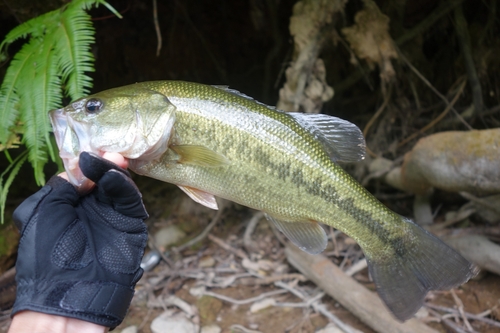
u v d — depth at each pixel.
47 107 0.49
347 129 0.39
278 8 0.94
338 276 0.65
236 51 1.07
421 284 0.41
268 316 0.65
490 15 0.84
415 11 0.90
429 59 0.97
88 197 0.34
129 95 0.34
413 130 0.93
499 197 0.70
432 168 0.66
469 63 0.85
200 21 1.00
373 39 0.74
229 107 0.36
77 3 0.52
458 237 0.69
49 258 0.31
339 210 0.39
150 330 0.63
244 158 0.36
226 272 0.76
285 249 0.75
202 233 0.84
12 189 0.81
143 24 0.93
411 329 0.55
